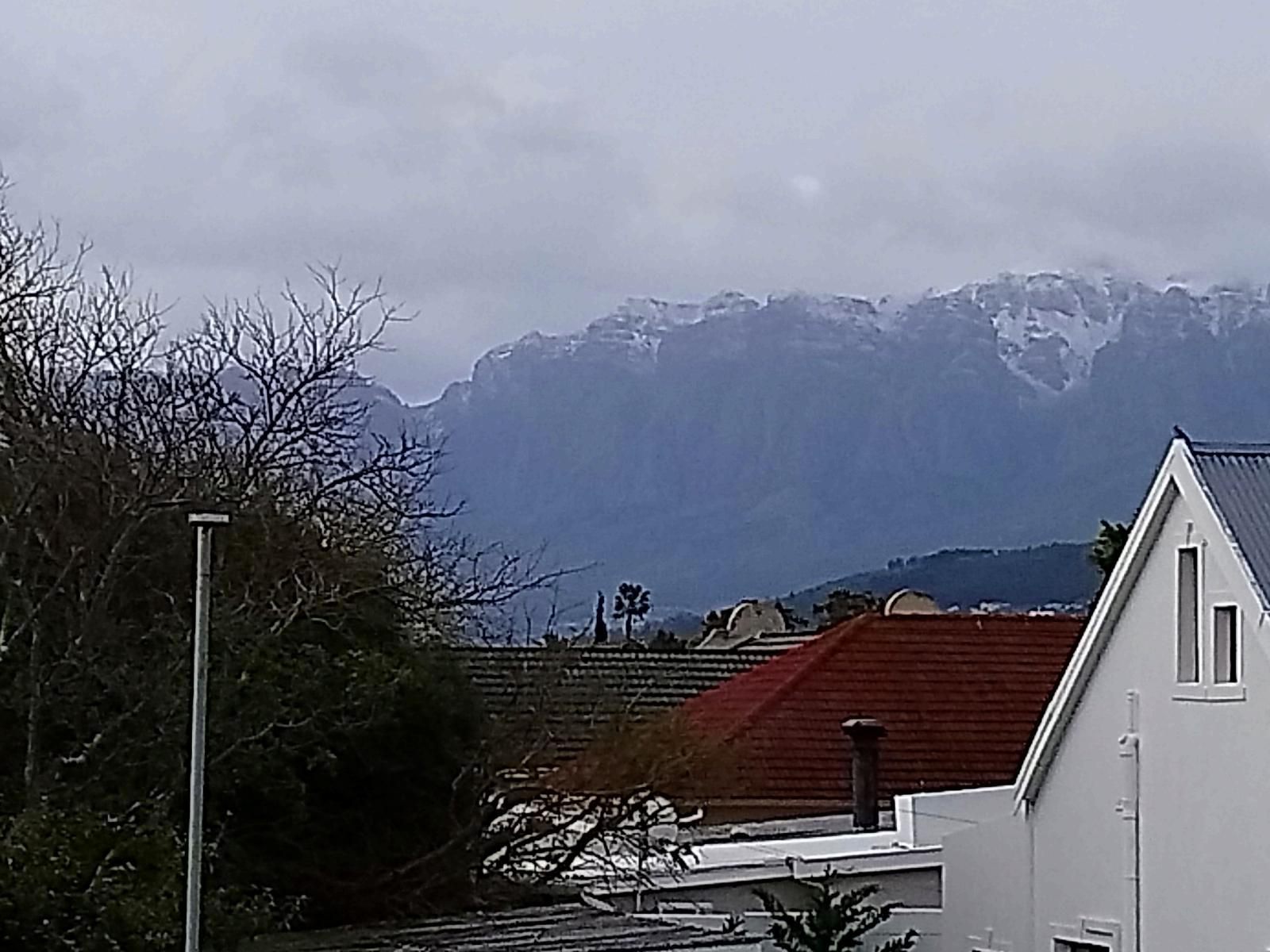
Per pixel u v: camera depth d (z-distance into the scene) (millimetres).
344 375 19766
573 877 20766
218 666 16438
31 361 17719
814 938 20281
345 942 16281
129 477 16984
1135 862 21703
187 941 12289
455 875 19141
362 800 18641
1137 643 21906
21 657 16094
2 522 16094
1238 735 20172
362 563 19047
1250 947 19828
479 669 20609
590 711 20984
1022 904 23531
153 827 14430
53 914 12320
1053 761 23312
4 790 15438
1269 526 20625
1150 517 21578
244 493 17938
